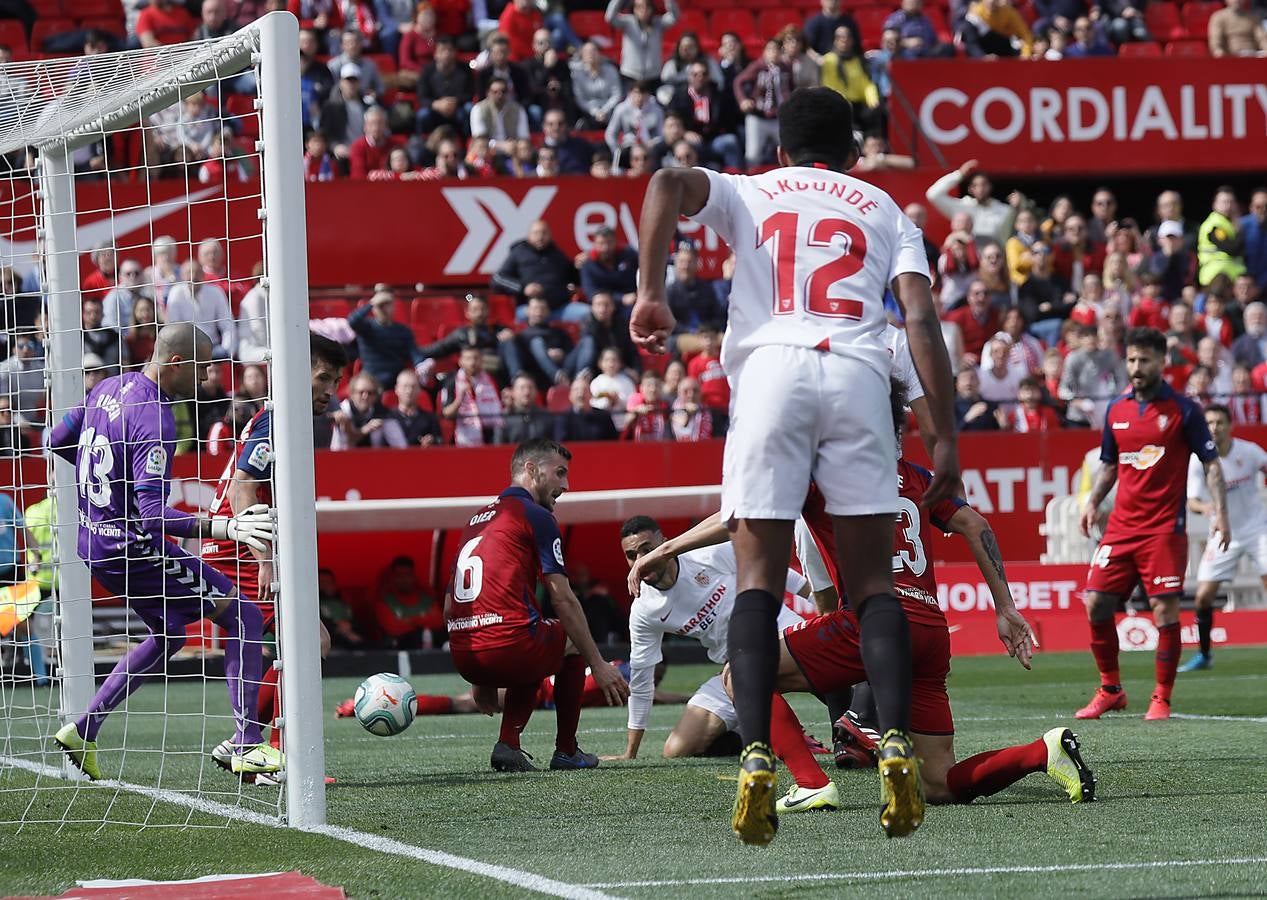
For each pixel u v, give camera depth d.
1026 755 19.84
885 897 13.88
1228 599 55.97
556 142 68.19
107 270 56.91
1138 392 33.38
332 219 62.78
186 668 52.12
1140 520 33.22
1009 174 69.31
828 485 13.96
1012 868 15.32
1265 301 69.19
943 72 69.00
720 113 71.12
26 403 46.91
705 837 17.73
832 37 73.31
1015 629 20.45
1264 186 76.19
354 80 68.31
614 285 62.88
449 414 57.00
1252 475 46.81
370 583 54.81
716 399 59.03
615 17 73.88
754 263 14.33
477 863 16.05
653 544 26.33
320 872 15.68
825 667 19.72
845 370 13.87
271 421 19.64
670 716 37.59
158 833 18.91
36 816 20.61
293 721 19.30
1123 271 66.38
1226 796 20.55
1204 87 69.81
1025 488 57.47
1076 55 76.25
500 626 24.77
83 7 77.50
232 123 64.00
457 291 63.22
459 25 76.69
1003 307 64.31
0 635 30.91
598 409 57.25
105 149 24.41
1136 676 44.94
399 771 25.52
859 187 14.70
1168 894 13.87
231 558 24.05
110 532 22.67
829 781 19.80
